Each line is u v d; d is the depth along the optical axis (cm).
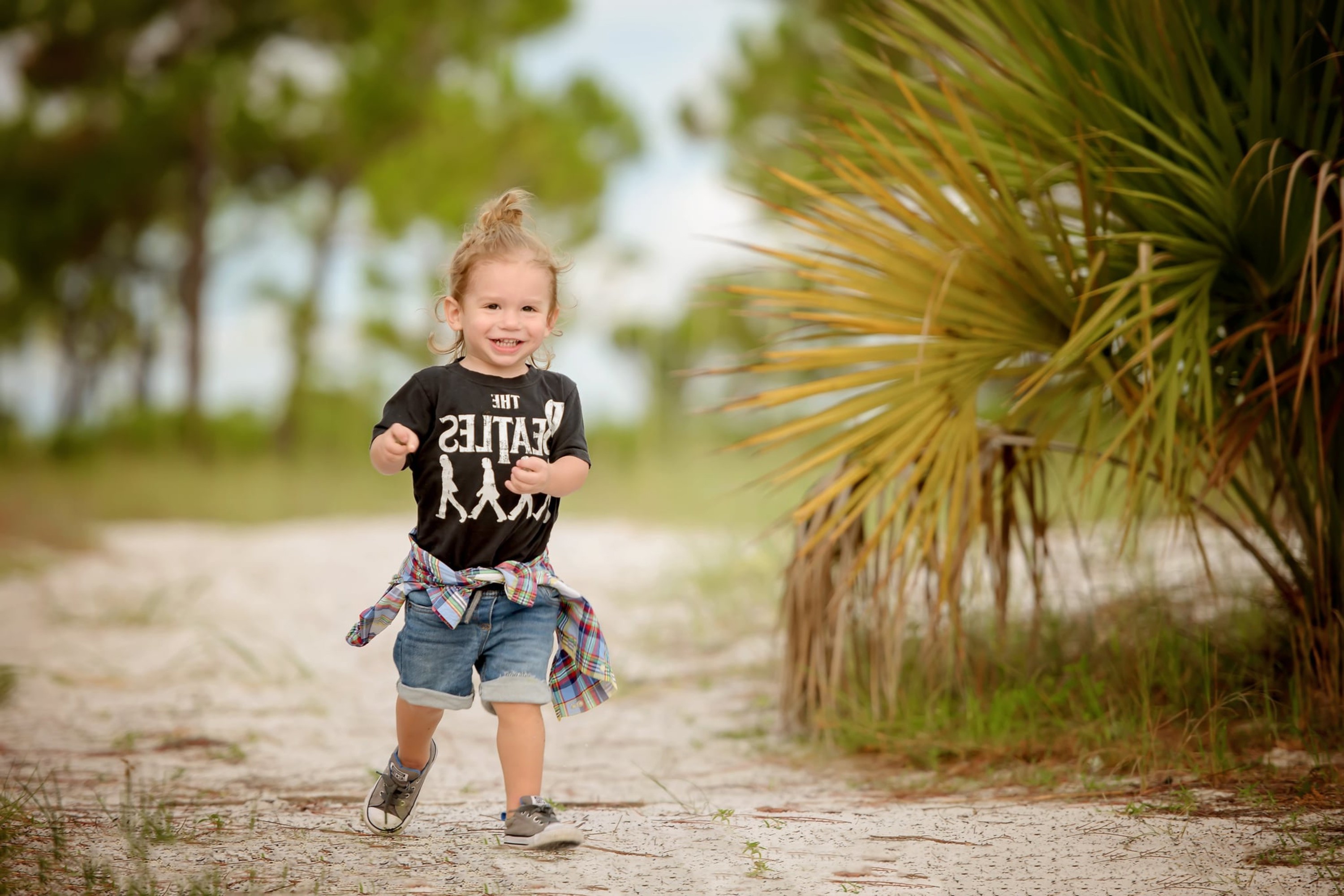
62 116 2909
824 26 2022
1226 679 507
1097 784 430
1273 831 363
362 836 385
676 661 746
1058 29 497
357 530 1487
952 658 539
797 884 334
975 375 507
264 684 718
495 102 2986
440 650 362
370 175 2842
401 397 365
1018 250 483
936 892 326
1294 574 506
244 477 2077
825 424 504
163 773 502
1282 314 477
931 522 497
